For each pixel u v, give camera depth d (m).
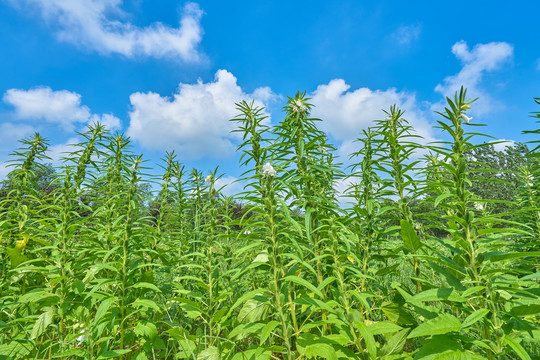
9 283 2.85
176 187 3.60
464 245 1.63
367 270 2.42
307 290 2.39
